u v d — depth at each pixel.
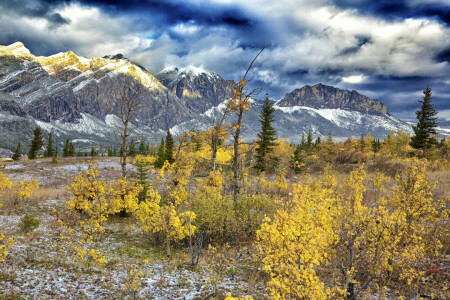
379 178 16.92
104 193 16.42
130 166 42.59
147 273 8.69
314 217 6.29
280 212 5.81
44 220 15.59
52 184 29.66
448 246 7.65
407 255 6.20
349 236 6.69
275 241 5.66
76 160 50.84
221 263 8.62
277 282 4.92
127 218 17.69
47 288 6.95
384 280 6.60
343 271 6.38
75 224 14.97
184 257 10.64
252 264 9.45
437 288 6.18
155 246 12.38
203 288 7.54
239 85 13.65
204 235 11.94
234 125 14.46
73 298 6.61
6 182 22.20
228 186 20.22
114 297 6.90
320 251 5.88
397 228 6.38
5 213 16.52
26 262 8.77
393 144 39.03
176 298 6.99
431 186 8.25
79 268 8.79
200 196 13.73
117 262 9.84
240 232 12.04
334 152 36.91
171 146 39.06
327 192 10.35
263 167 33.38
